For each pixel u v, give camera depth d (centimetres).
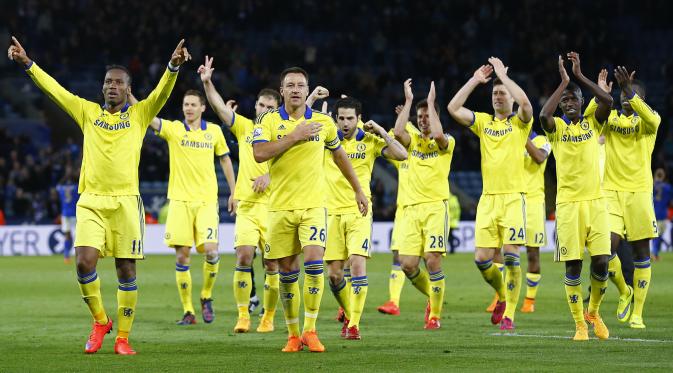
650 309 4469
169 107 11319
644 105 3728
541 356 2989
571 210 3478
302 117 3108
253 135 3073
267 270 3722
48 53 12194
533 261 4444
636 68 12794
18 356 3031
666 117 11831
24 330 3778
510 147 3919
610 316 4212
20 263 8181
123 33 12144
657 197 8262
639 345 3250
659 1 13425
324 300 5056
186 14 12200
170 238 4084
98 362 2892
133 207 3088
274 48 12100
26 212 10312
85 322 4066
